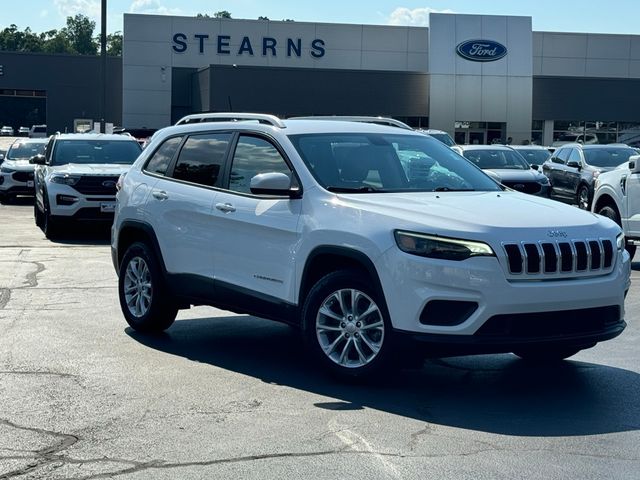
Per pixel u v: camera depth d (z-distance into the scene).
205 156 8.10
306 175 7.10
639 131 52.56
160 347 8.09
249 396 6.48
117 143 18.55
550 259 6.16
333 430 5.70
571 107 52.16
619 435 5.65
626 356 7.86
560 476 4.93
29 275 12.32
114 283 11.70
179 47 55.88
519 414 6.08
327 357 6.78
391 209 6.51
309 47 56.75
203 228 7.80
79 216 16.55
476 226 6.14
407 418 5.96
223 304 7.70
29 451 5.30
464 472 4.97
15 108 108.81
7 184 25.94
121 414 6.03
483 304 6.00
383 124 8.75
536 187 19.94
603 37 58.78
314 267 6.88
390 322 6.30
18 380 6.87
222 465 5.07
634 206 13.60
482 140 51.44
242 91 48.47
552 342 6.18
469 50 50.84
